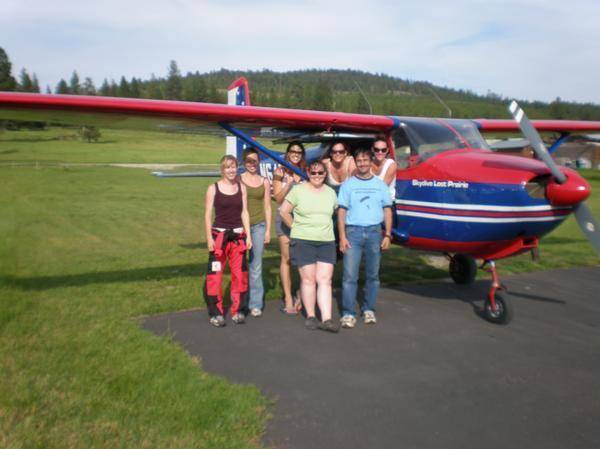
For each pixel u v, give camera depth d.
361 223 4.30
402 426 2.76
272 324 4.41
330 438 2.62
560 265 6.93
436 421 2.82
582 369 3.56
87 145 49.03
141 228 9.37
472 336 4.21
